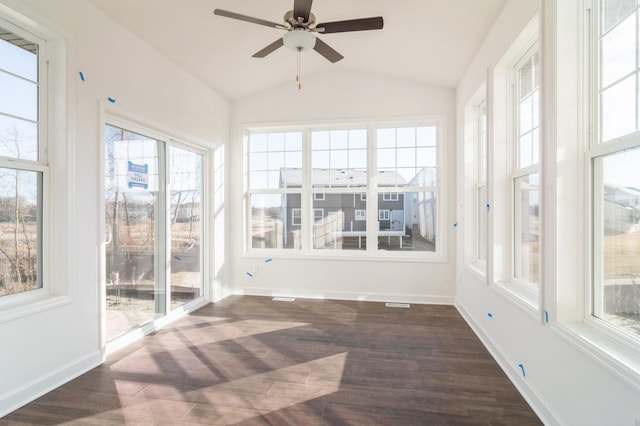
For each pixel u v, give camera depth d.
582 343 1.51
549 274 1.81
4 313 1.90
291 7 2.86
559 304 1.74
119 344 2.82
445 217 4.25
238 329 3.32
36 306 2.06
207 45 3.28
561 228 1.73
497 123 2.72
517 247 2.62
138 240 3.08
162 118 3.26
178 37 3.06
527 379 2.10
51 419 1.87
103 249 2.56
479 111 3.62
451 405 2.03
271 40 3.38
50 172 2.25
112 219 2.78
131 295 3.01
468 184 3.71
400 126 4.47
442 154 4.27
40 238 2.24
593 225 1.69
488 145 2.84
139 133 3.07
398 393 2.16
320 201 4.67
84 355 2.42
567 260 1.74
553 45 1.75
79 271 2.37
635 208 1.40
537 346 1.97
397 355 2.73
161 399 2.08
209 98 4.17
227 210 4.66
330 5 2.90
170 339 3.05
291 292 4.62
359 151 4.57
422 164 4.43
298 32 2.36
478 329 3.19
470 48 3.22
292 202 4.74
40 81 2.21
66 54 2.24
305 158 4.67
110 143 2.75
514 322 2.31
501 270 2.73
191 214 3.98
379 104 4.38
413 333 3.22
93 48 2.47
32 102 2.17
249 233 4.82
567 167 1.73
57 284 2.27
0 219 2.01
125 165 2.91
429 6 2.77
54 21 2.15
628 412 1.25
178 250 3.72
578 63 1.73
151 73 3.11
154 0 2.55
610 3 1.57
